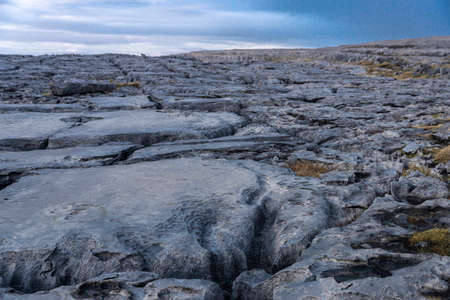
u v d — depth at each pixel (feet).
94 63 164.66
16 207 22.82
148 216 21.31
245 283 16.66
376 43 318.24
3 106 60.08
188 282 15.65
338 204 24.07
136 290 15.26
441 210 21.71
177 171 30.58
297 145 42.65
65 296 15.02
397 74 160.56
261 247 20.72
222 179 28.22
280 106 68.69
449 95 78.95
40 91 86.17
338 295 13.88
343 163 33.94
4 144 40.37
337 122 53.98
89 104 65.82
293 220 21.57
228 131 49.26
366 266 15.90
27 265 17.35
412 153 37.24
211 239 19.80
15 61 157.58
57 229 19.52
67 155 35.37
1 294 15.19
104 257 17.74
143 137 43.78
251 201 24.64
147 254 18.03
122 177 29.01
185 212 22.07
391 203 23.06
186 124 49.26
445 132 42.01
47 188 26.48
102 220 20.71
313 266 16.29
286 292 14.73
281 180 28.40
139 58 196.95
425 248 17.40
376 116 57.31
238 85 98.32
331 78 124.36
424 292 13.56
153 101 71.97
